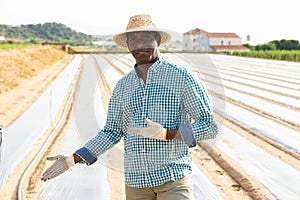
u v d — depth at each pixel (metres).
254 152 8.89
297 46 85.31
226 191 6.84
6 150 9.17
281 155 8.73
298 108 14.66
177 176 3.33
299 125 11.79
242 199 6.52
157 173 3.32
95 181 7.14
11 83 22.02
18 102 16.17
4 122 12.24
